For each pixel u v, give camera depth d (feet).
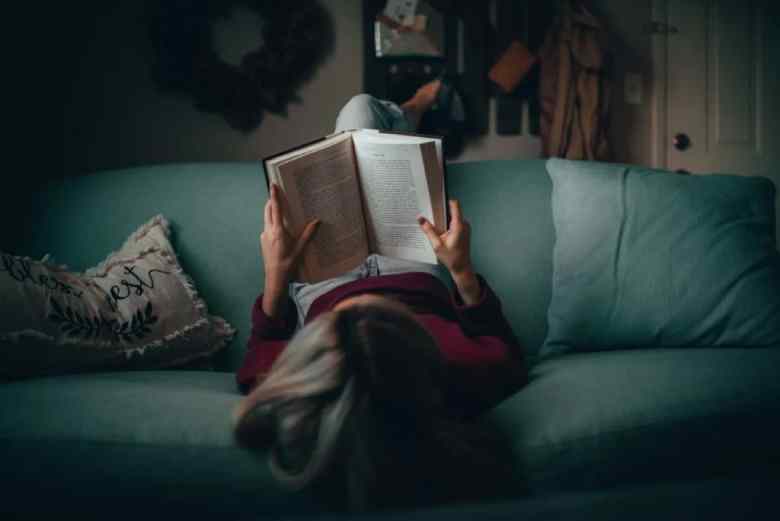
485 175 5.85
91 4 10.24
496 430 3.42
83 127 10.32
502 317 4.19
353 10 11.02
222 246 5.57
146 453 3.20
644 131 11.89
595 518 1.65
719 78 11.83
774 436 3.60
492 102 11.51
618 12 11.68
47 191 5.90
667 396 3.63
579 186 5.27
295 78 10.83
